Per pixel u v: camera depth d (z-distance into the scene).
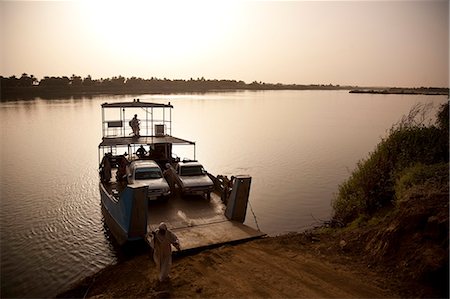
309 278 8.96
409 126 14.97
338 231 12.55
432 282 7.84
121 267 11.78
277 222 18.20
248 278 9.23
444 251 8.00
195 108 130.38
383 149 14.45
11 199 22.16
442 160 12.95
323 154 38.88
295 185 25.50
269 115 101.38
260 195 22.97
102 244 15.43
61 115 90.81
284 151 40.81
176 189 18.06
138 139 22.23
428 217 8.95
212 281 9.23
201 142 48.22
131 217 12.48
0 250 14.89
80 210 20.14
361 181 14.26
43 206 20.84
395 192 12.48
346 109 134.25
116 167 22.62
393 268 8.77
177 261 10.91
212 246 11.68
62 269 13.27
